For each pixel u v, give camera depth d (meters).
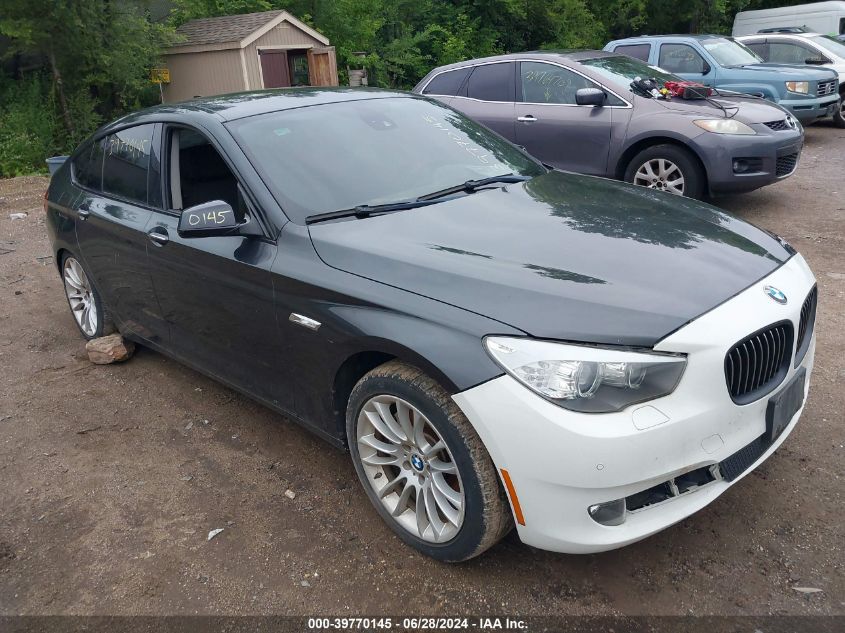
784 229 6.76
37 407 4.20
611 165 7.30
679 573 2.57
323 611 2.53
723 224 3.08
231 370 3.54
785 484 3.01
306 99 3.80
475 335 2.34
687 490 2.37
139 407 4.12
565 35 24.03
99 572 2.80
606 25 25.98
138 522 3.09
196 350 3.76
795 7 18.75
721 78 11.11
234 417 3.95
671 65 11.56
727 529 2.77
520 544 2.79
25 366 4.80
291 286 2.91
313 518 3.04
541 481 2.23
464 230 2.93
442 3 23.91
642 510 2.32
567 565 2.66
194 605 2.59
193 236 2.99
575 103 7.48
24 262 7.42
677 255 2.68
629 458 2.16
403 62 21.86
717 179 6.68
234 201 3.34
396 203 3.20
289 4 20.75
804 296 2.68
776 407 2.49
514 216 3.08
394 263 2.69
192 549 2.89
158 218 3.74
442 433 2.45
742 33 19.72
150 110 4.12
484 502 2.40
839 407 3.57
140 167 3.96
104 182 4.34
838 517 2.79
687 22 26.70
